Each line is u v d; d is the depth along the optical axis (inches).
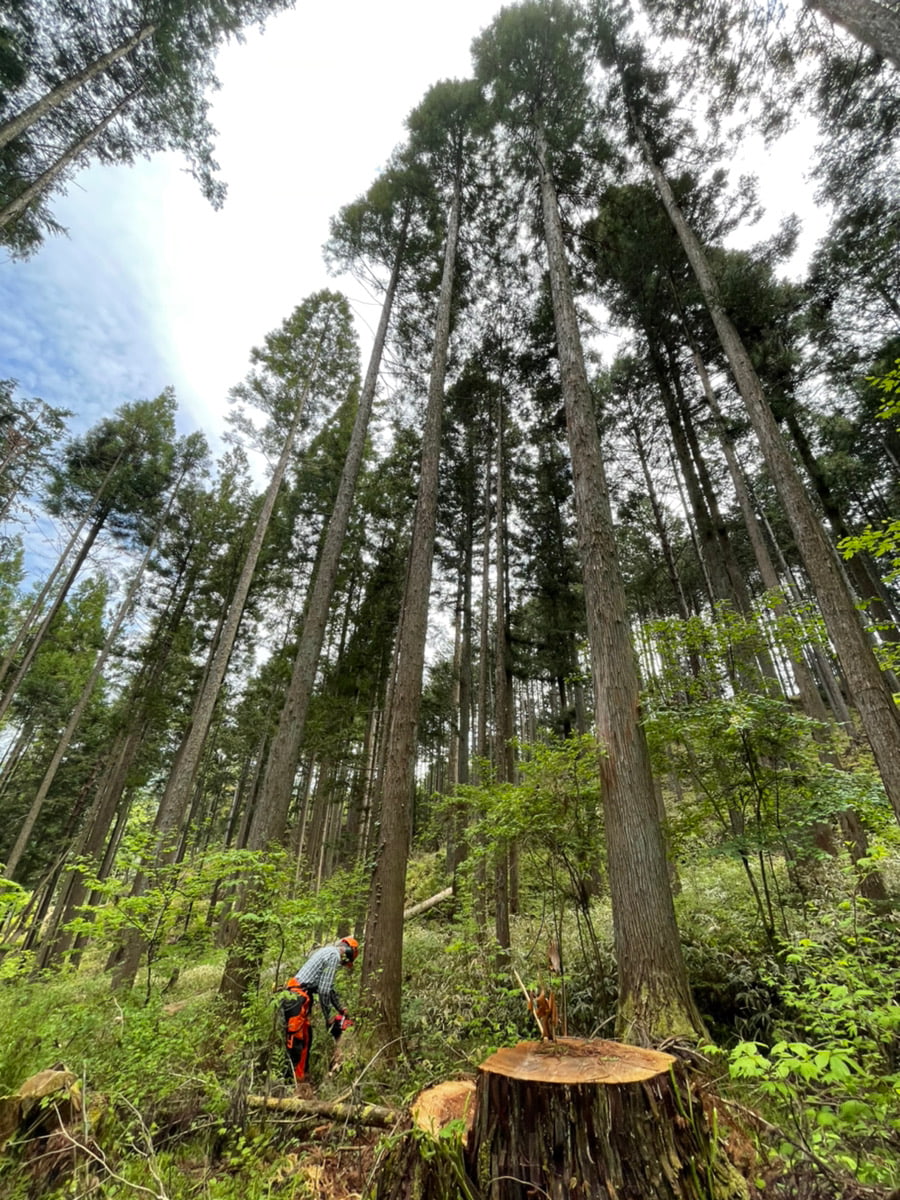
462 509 553.6
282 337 503.5
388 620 522.3
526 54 376.2
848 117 263.9
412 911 438.6
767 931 171.2
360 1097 127.6
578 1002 181.2
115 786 592.7
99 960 376.5
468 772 513.0
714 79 279.6
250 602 639.1
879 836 176.9
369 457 589.3
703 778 202.2
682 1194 59.6
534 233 431.2
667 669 209.3
